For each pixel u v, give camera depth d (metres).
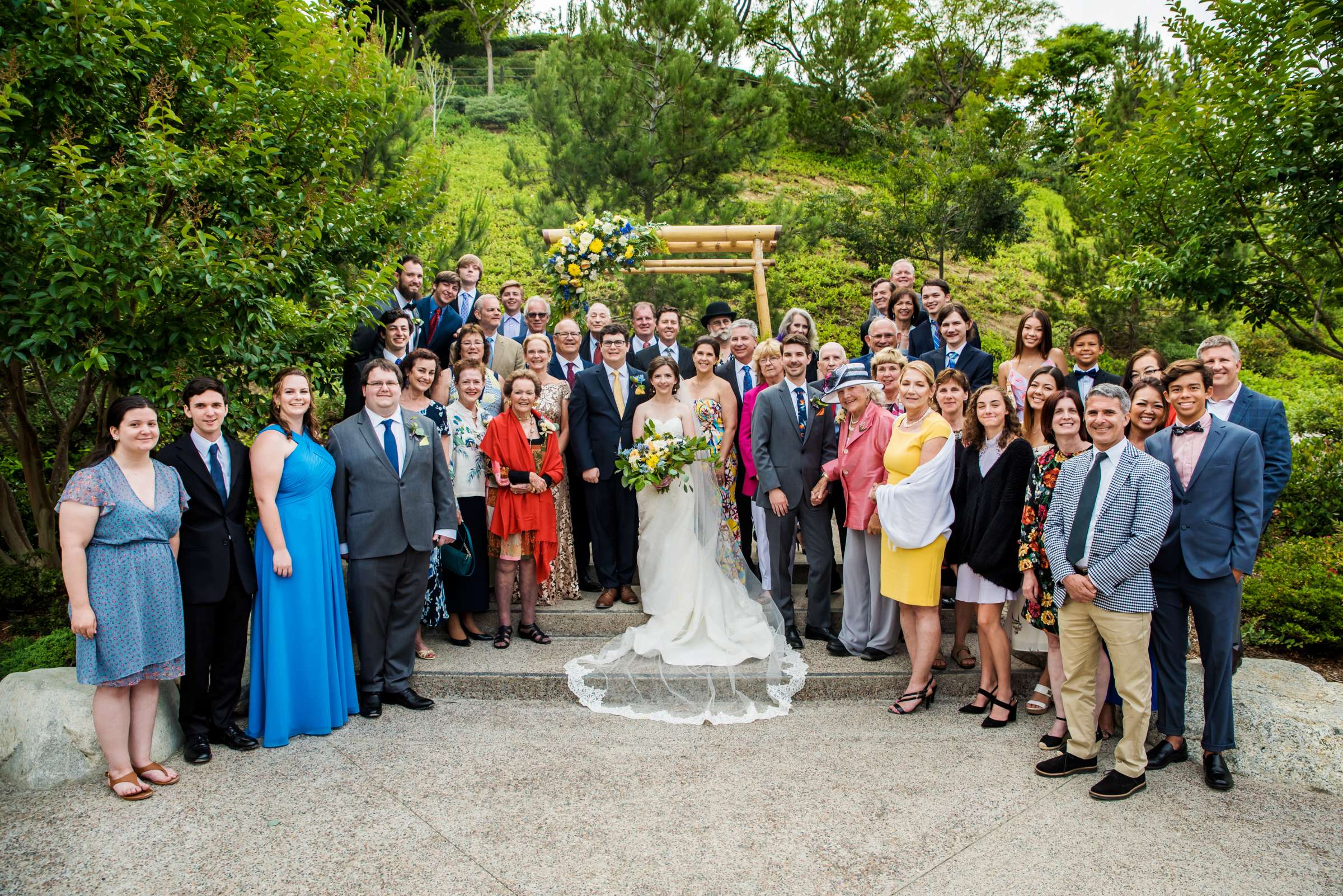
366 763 4.41
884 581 5.17
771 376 6.10
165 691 4.61
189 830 3.73
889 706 5.26
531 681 5.33
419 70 23.83
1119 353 14.26
